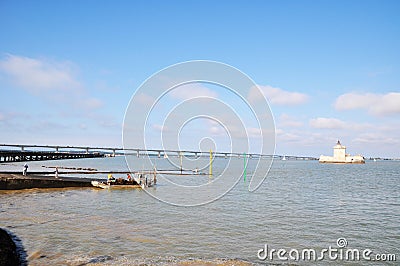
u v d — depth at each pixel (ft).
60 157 499.51
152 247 57.88
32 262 49.62
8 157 326.03
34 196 117.60
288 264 51.65
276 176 255.70
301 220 82.38
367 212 95.50
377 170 390.42
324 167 474.49
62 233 65.82
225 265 49.65
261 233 68.95
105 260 50.78
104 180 152.25
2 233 57.11
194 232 68.69
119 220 79.05
